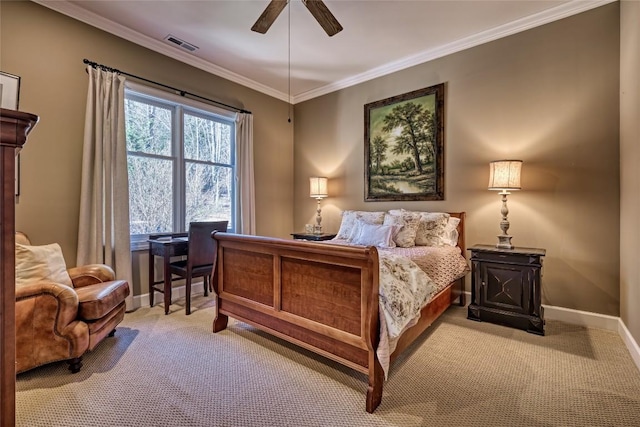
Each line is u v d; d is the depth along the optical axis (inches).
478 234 130.6
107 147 115.9
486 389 69.6
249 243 90.5
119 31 121.8
